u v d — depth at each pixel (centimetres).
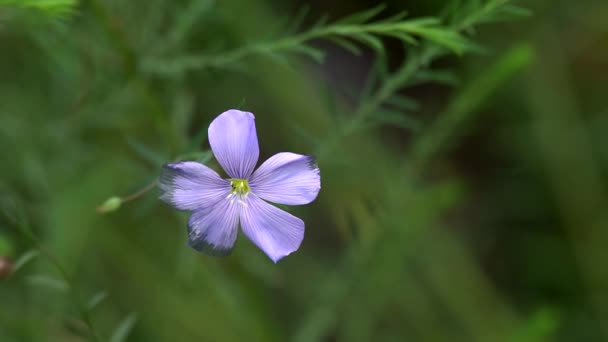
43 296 41
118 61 37
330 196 41
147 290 44
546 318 41
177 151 37
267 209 32
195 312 43
